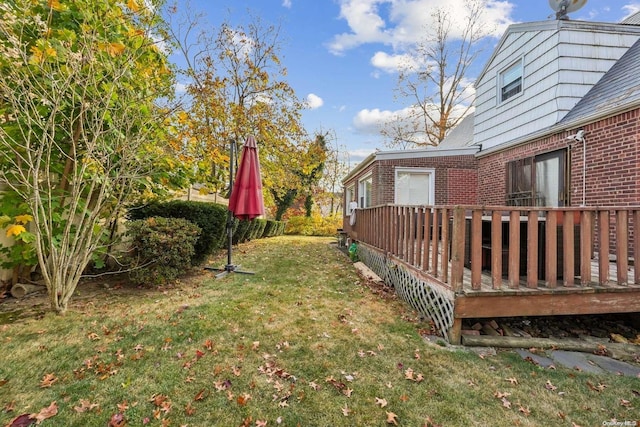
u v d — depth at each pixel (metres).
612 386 2.36
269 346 2.88
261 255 8.15
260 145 10.55
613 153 5.08
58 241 3.93
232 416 2.00
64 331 3.09
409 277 4.24
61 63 3.77
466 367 2.59
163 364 2.54
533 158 6.83
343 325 3.40
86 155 3.64
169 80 5.21
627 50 6.42
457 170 9.14
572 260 3.16
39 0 3.67
